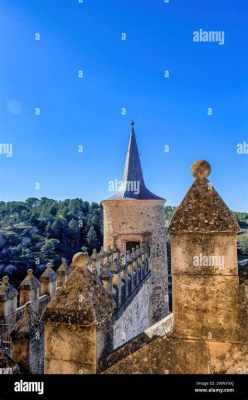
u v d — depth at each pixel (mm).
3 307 8328
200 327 3189
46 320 3387
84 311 3305
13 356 3914
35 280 10430
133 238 26656
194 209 3289
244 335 3074
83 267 3598
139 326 18812
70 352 3332
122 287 13211
